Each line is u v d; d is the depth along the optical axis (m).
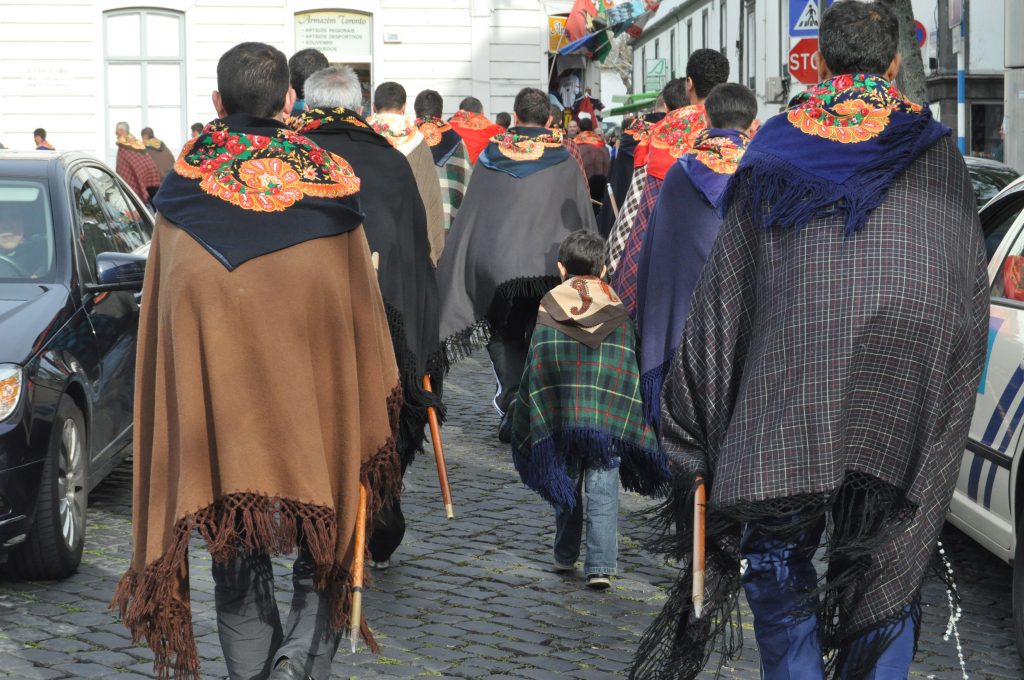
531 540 6.80
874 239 3.35
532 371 5.84
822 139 3.49
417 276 5.71
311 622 3.69
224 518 3.44
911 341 3.31
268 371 3.49
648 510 3.86
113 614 5.55
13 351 5.91
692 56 6.70
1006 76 15.95
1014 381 5.52
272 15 25.61
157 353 3.61
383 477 3.75
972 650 5.28
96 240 7.31
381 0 25.77
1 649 5.09
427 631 5.33
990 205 6.71
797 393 3.34
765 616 3.53
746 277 3.55
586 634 5.34
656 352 5.83
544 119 8.67
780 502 3.34
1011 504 5.40
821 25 3.68
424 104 10.62
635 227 6.55
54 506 5.89
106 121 25.56
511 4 25.97
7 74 25.22
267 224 3.56
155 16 25.45
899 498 3.34
